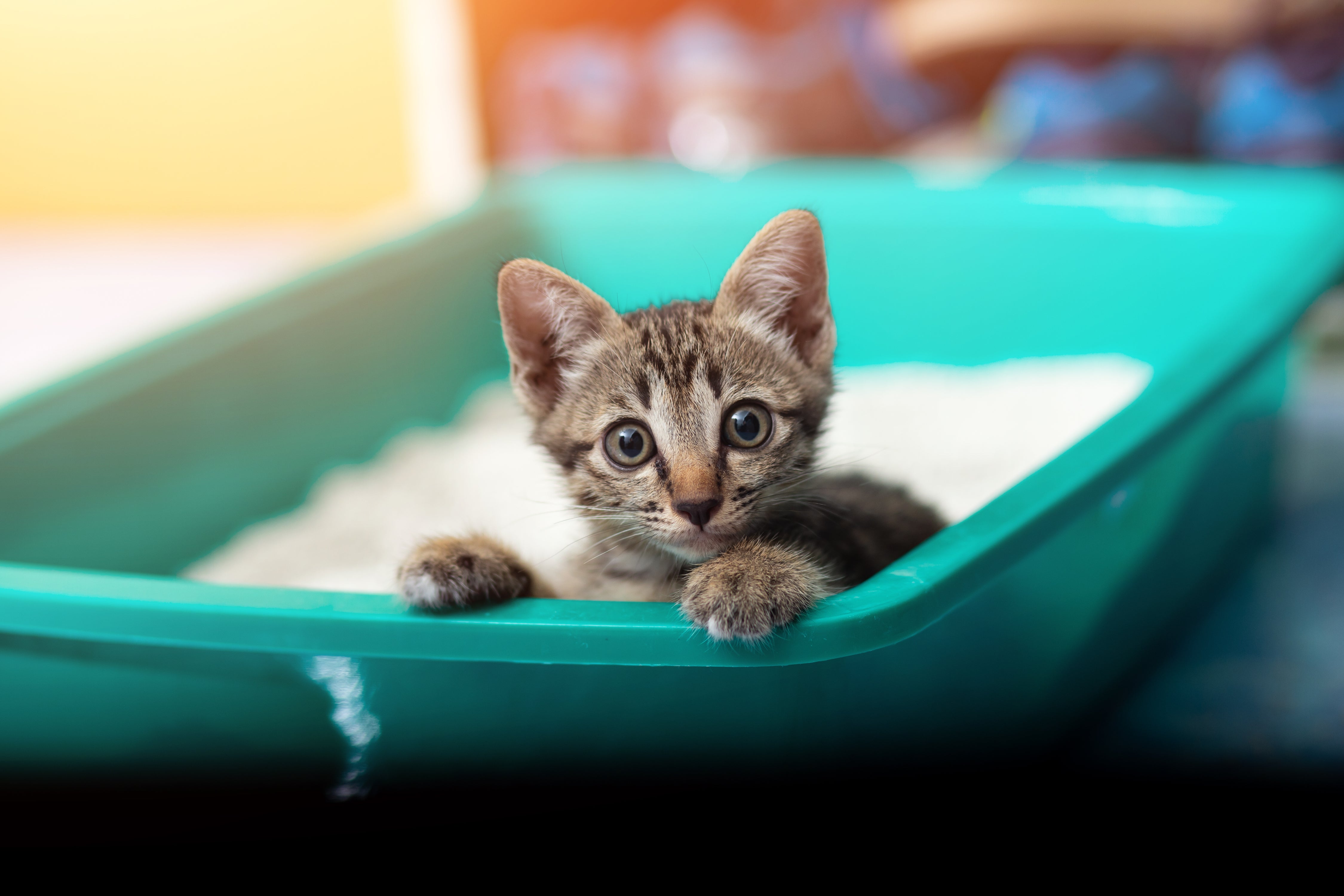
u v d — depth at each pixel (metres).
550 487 0.57
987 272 0.80
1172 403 0.53
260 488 0.69
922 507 0.55
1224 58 0.96
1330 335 0.89
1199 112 0.97
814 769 0.47
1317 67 0.90
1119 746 0.54
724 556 0.45
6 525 0.59
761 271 0.47
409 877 0.48
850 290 0.83
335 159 1.35
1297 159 0.90
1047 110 0.99
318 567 0.64
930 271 0.81
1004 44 1.01
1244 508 0.65
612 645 0.43
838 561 0.48
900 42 1.08
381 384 0.77
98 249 1.32
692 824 0.47
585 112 1.13
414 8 1.24
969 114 1.11
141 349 0.65
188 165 1.38
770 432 0.47
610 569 0.49
